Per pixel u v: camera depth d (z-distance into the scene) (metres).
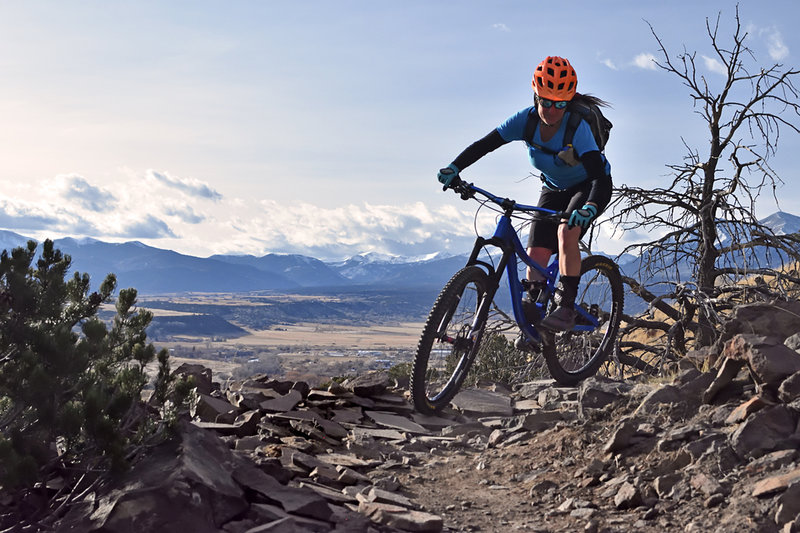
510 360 11.18
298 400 6.11
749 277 12.09
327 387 7.00
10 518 3.18
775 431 3.86
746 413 4.17
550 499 4.17
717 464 3.82
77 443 3.34
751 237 11.70
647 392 5.33
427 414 5.21
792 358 4.22
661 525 3.50
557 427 5.28
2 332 3.36
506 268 5.23
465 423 6.07
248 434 5.22
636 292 12.21
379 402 6.61
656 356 11.61
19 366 3.27
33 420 3.30
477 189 5.23
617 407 5.29
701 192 12.29
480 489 4.50
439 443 5.57
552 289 5.53
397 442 5.55
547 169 5.28
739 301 11.54
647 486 3.91
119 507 3.03
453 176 5.20
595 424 5.07
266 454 4.62
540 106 4.90
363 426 5.93
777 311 5.42
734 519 3.26
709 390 4.70
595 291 7.06
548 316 5.17
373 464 4.93
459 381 5.34
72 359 3.31
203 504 3.13
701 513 3.47
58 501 3.33
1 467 3.05
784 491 3.26
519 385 7.91
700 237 12.48
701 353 5.67
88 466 3.39
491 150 5.30
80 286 3.83
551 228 5.57
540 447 5.05
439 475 4.83
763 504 3.29
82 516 3.08
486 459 5.11
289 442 5.02
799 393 3.98
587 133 5.00
